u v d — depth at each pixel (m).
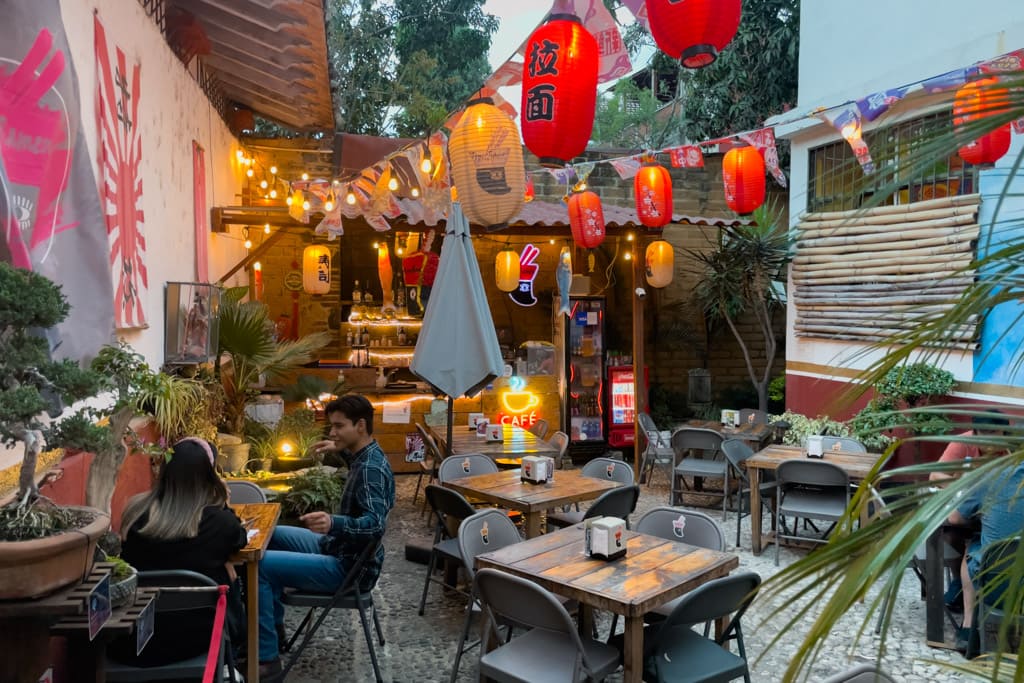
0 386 1.84
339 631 4.86
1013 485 3.29
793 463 6.00
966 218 7.07
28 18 2.57
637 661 3.13
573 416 10.96
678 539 4.27
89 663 2.52
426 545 6.30
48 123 2.70
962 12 7.28
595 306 11.00
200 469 3.29
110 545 2.53
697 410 11.89
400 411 9.71
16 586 1.80
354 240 12.46
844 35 8.91
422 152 6.37
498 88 4.18
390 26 17.06
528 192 8.40
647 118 16.50
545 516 5.45
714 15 2.68
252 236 11.20
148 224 5.23
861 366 8.17
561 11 3.45
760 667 4.30
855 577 1.11
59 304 1.90
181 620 3.11
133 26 4.93
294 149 11.25
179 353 5.69
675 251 12.42
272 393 9.19
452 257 6.27
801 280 9.37
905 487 1.32
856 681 2.46
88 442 2.01
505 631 4.68
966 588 4.33
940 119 1.26
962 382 6.98
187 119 6.82
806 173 9.47
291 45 7.29
